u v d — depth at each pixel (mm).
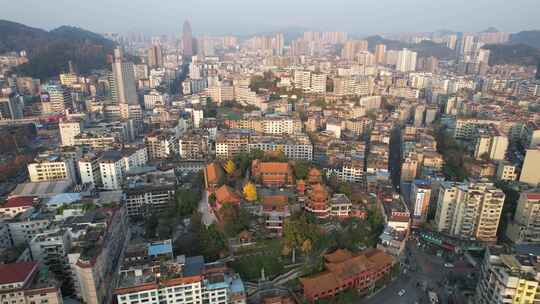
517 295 164750
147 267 178125
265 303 184250
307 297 193125
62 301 176750
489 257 184375
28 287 168375
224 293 177750
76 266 183125
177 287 172750
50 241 199625
